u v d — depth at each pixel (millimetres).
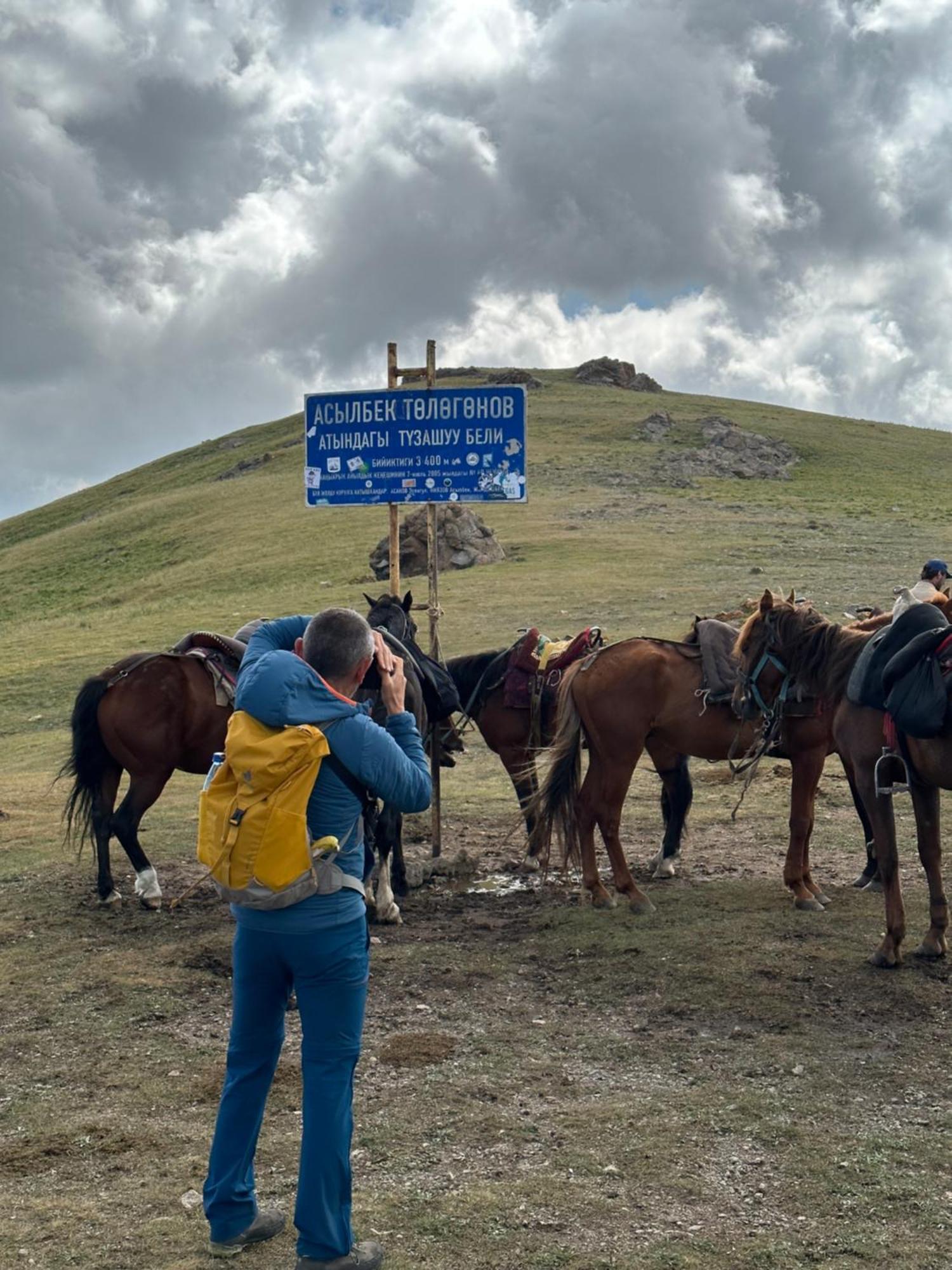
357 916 3736
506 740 9422
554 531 40531
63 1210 4230
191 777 14531
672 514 44531
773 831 10359
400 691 4051
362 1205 4207
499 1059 5574
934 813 6629
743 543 36188
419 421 9672
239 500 65312
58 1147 4750
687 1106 4988
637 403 90312
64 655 28406
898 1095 5086
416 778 3834
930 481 60781
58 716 21828
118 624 33594
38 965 7113
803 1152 4566
